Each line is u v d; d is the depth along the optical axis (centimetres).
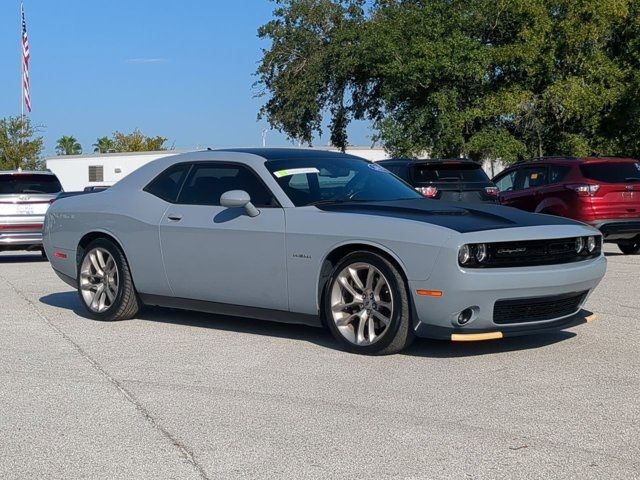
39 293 1067
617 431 483
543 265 644
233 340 741
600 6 2767
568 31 2783
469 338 623
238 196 705
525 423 498
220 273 741
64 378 620
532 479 413
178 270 773
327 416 517
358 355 669
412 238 628
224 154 780
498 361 646
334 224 670
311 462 441
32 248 1530
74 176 4788
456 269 608
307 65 3444
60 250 887
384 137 3098
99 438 486
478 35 3034
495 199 1469
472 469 427
